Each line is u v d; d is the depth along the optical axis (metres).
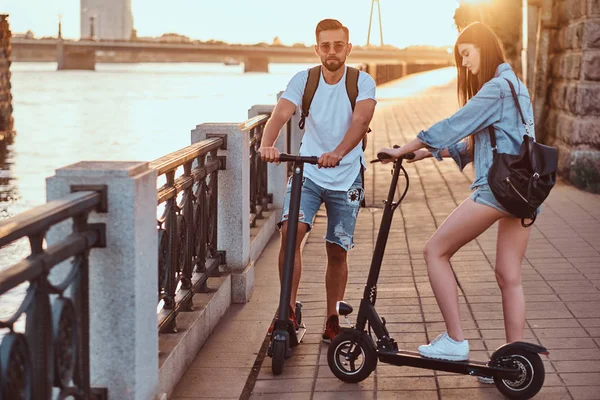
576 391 4.09
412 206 9.66
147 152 29.55
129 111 50.59
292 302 5.00
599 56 10.25
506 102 3.93
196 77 149.38
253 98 66.69
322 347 4.96
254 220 7.75
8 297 8.31
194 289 5.10
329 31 4.62
